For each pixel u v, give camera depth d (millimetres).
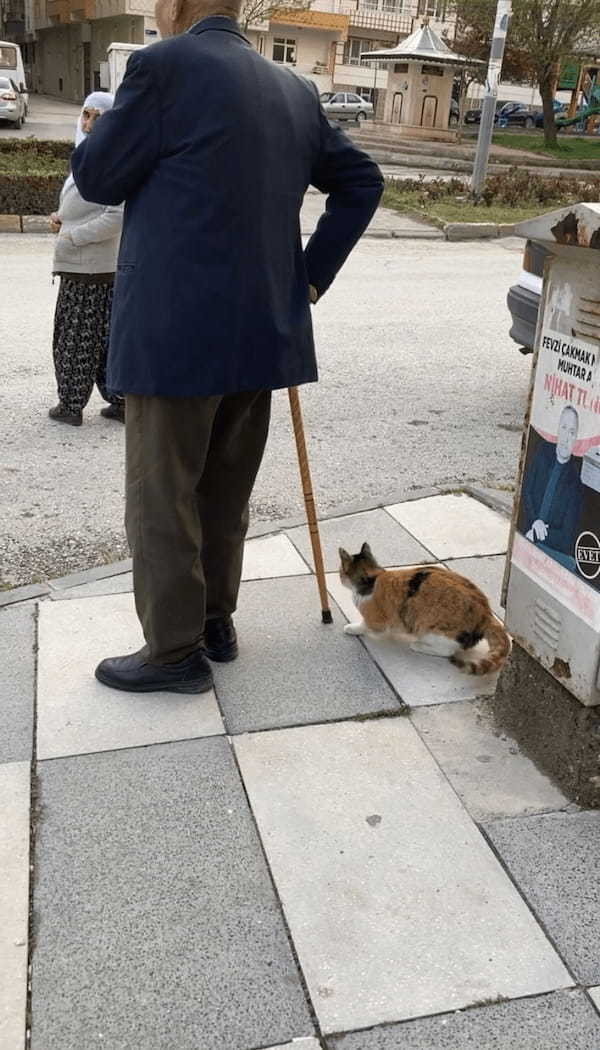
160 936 2162
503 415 6301
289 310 2768
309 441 5676
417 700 3068
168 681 3023
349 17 45156
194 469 2770
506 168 25094
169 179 2490
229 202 2504
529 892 2314
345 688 3121
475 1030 1958
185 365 2555
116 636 3379
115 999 2008
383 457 5457
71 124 30344
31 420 5773
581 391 2418
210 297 2535
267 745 2818
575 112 44594
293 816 2541
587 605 2473
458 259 12617
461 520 4461
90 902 2248
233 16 2609
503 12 15742
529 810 2588
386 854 2420
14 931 2160
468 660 3197
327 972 2082
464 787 2672
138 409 2691
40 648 3289
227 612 3203
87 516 4520
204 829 2484
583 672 2512
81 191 2570
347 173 2846
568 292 2434
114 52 20609
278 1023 1964
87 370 5547
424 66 29234
